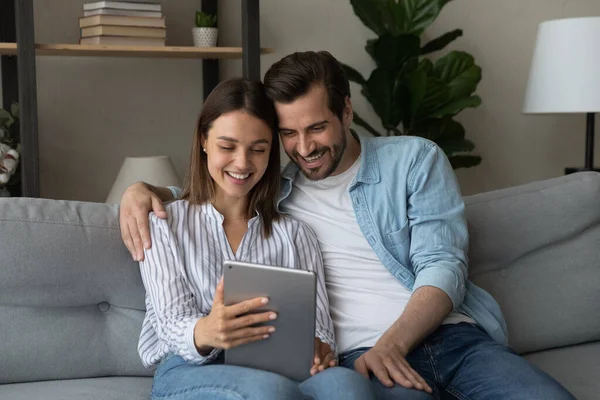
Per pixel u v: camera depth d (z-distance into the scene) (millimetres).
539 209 1983
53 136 2848
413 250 1699
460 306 1706
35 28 2775
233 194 1584
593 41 2660
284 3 3076
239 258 1622
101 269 1634
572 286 1964
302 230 1686
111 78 2893
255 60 2555
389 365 1462
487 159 3414
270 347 1379
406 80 2918
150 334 1609
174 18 2920
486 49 3348
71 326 1641
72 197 2893
